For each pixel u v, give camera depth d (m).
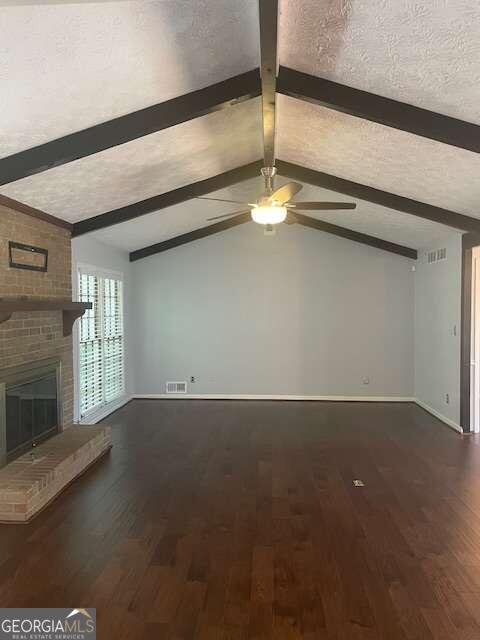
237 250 7.46
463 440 5.29
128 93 2.90
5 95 2.57
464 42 2.34
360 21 2.36
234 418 6.30
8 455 3.80
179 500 3.67
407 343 7.32
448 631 2.22
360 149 3.99
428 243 6.50
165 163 4.25
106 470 4.33
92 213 4.94
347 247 7.34
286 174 5.03
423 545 2.99
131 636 2.19
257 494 3.78
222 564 2.78
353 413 6.59
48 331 4.53
